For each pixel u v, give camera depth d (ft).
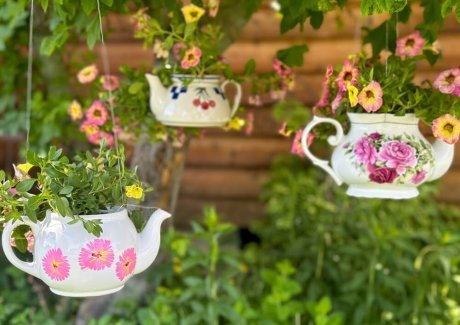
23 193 4.03
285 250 9.97
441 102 4.86
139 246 4.34
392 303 8.32
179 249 7.88
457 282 8.44
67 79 9.03
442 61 11.12
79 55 9.36
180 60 5.78
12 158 12.30
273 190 11.06
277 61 6.12
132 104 6.05
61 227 4.10
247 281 9.43
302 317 8.07
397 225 9.95
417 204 10.39
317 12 5.57
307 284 8.97
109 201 4.26
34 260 4.27
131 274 4.31
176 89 5.78
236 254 8.32
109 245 4.10
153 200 7.50
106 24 9.66
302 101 11.76
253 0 6.34
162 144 7.29
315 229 9.98
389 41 5.70
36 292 8.85
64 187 4.00
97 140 6.05
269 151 12.27
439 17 5.41
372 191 4.99
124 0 5.76
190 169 12.60
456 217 11.15
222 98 5.90
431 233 10.06
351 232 9.58
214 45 6.05
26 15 8.08
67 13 5.43
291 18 5.57
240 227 12.51
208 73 5.83
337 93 5.13
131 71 6.23
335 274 8.66
